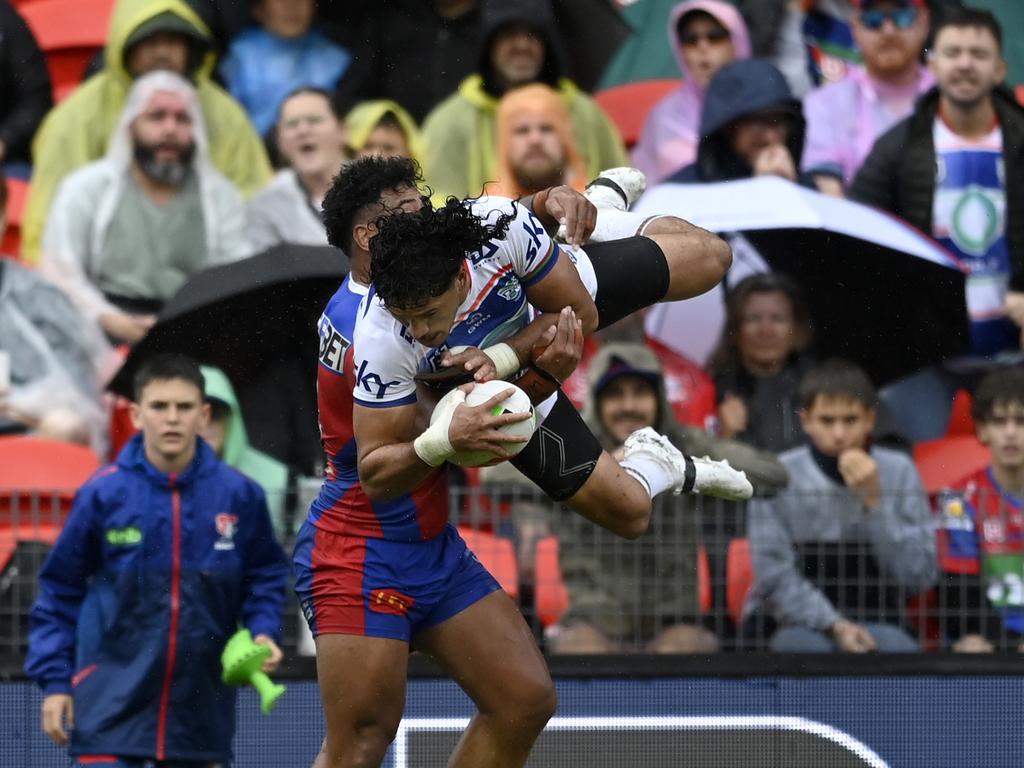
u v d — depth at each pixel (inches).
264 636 663.1
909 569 773.3
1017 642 772.6
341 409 514.6
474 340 486.3
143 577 658.2
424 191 614.9
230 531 668.1
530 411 468.4
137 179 908.0
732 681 749.9
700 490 556.7
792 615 771.4
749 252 921.5
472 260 471.8
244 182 922.7
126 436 873.5
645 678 746.8
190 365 672.4
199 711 666.2
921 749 749.3
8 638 752.3
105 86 916.6
